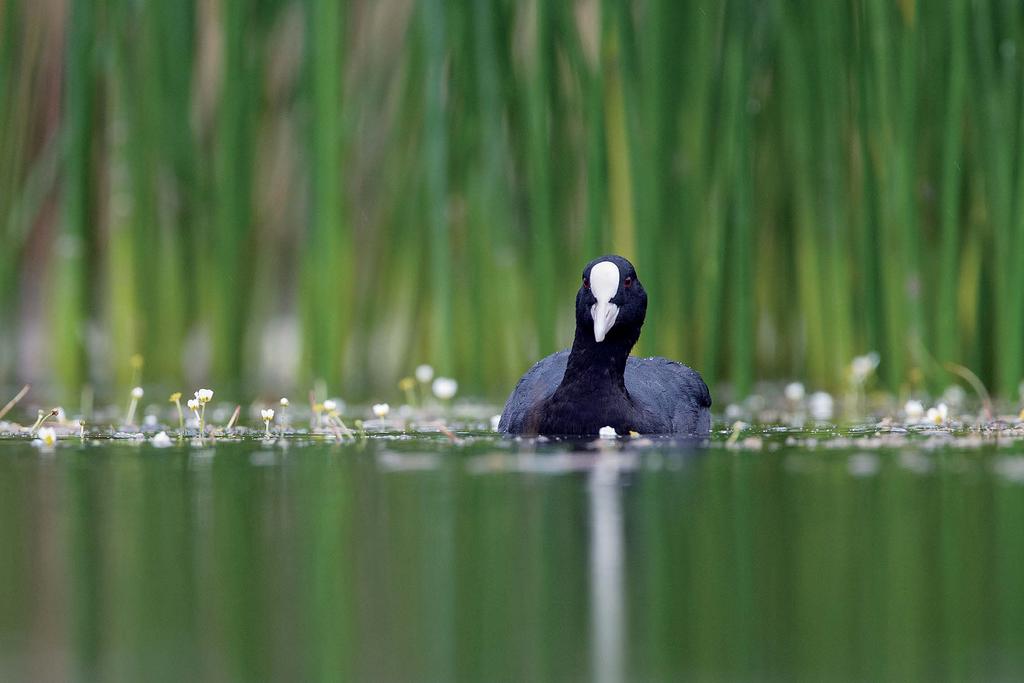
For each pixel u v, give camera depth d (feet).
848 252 50.55
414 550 21.77
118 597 18.97
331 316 49.98
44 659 16.08
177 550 21.88
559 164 50.42
